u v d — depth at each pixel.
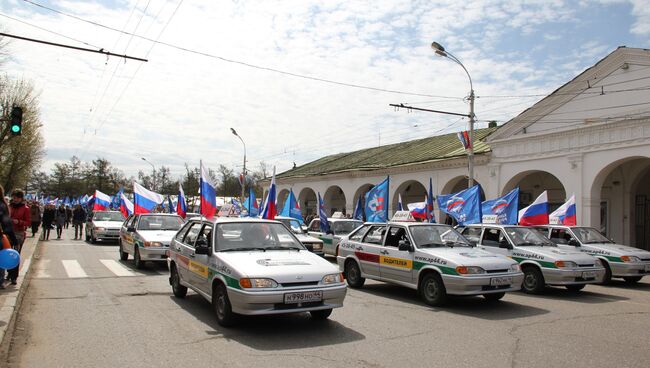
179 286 9.13
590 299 10.22
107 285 10.68
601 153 18.25
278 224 8.45
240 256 7.20
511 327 7.29
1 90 30.38
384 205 15.73
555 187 22.61
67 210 36.44
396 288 11.23
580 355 5.83
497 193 22.36
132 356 5.62
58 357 5.59
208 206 10.40
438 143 29.97
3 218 8.44
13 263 7.32
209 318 7.54
